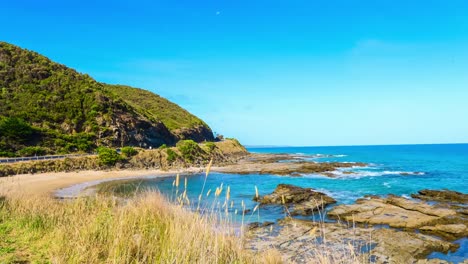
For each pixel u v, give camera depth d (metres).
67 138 52.19
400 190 28.41
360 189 29.00
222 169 53.00
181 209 7.69
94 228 6.91
